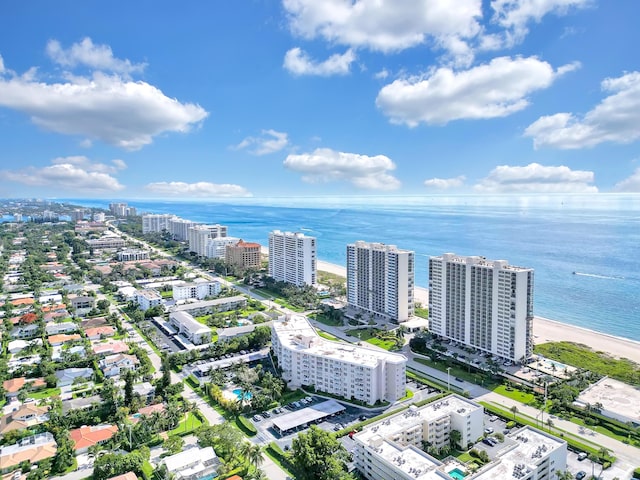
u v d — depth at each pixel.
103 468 160.50
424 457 153.50
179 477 158.00
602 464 165.38
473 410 186.75
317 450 162.25
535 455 151.62
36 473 161.50
